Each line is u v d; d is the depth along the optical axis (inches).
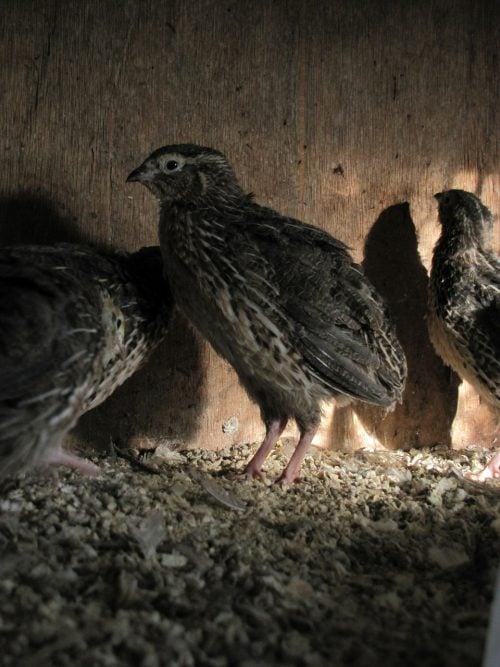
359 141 16.7
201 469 15.5
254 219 14.4
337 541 12.3
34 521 11.7
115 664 8.4
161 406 16.3
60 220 15.0
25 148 14.6
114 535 11.5
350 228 17.0
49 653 8.5
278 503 13.7
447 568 11.6
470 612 10.2
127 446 16.1
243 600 10.1
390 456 17.3
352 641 9.3
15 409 11.1
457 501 14.5
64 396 11.6
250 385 15.3
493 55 17.5
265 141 16.1
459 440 18.6
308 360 14.2
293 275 13.9
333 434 17.6
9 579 9.9
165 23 15.1
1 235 14.6
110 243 15.5
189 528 12.0
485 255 16.5
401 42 16.7
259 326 13.9
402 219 17.3
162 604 9.7
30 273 11.9
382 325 15.0
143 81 15.1
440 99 17.2
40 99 14.6
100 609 9.5
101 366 12.3
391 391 15.3
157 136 15.4
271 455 16.6
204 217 14.1
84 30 14.6
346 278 14.6
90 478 13.8
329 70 16.3
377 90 16.7
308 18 16.0
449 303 16.2
